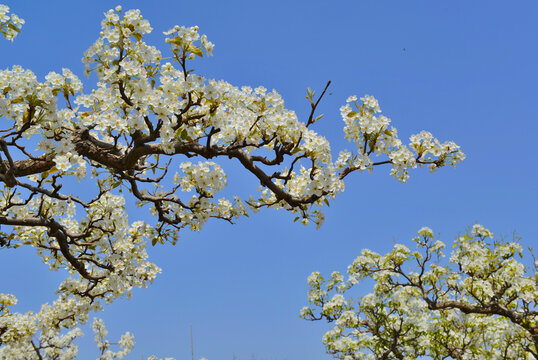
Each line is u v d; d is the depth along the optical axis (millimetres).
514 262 7215
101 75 3818
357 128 4457
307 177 4828
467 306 7578
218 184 4656
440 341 8469
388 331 9344
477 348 8031
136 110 3875
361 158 4348
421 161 4703
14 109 3830
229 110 4301
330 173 4141
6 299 7641
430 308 7961
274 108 4145
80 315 6367
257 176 4340
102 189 5070
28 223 4734
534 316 7230
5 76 3549
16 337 7340
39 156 4176
